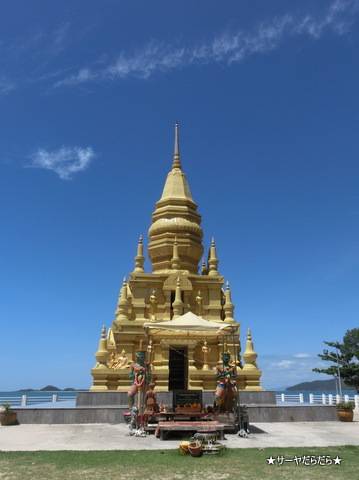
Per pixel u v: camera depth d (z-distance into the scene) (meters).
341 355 50.78
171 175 41.47
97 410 24.73
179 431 19.45
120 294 35.72
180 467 13.05
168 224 37.75
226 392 21.66
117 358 31.41
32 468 12.90
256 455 14.86
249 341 31.84
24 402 35.25
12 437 19.11
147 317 33.22
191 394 21.81
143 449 16.08
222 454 14.98
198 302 33.56
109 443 17.50
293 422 25.48
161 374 29.42
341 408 26.09
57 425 23.52
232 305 34.09
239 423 20.44
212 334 26.30
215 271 36.12
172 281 33.41
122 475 12.13
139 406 21.70
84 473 12.34
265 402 28.42
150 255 38.38
